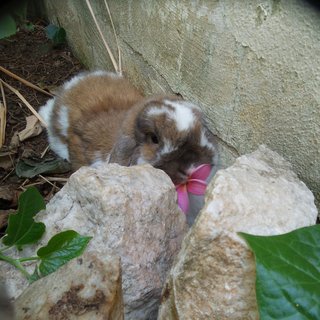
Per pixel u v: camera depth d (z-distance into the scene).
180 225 0.35
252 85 0.37
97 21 0.60
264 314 0.24
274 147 0.36
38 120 0.57
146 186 0.33
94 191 0.31
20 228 0.32
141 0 0.50
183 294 0.27
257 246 0.24
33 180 0.50
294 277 0.24
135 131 0.43
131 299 0.31
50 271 0.29
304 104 0.33
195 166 0.41
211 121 0.44
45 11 0.74
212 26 0.40
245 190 0.28
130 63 0.57
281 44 0.33
